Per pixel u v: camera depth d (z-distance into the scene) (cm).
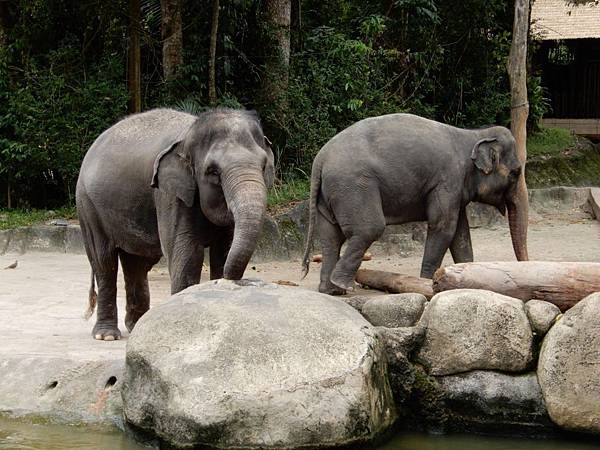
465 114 1941
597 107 2545
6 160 1541
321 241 942
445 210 916
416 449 572
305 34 1747
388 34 1817
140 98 1571
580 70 2559
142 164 686
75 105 1522
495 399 604
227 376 532
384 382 596
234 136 618
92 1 1573
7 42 1638
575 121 2467
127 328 790
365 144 905
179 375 538
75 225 1383
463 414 611
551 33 2391
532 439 597
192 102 1479
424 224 1406
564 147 2023
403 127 917
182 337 559
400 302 643
